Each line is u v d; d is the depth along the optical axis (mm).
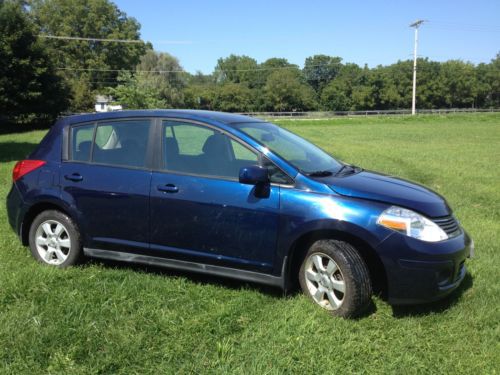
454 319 3986
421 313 4098
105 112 4984
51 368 3217
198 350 3477
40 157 5074
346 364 3338
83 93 59594
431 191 4453
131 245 4637
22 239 5211
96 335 3613
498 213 7996
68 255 4930
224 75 135250
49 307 4039
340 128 42812
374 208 3867
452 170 13000
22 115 41375
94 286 4457
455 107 108438
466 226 6926
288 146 4633
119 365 3285
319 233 4074
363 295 3865
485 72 109188
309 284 4184
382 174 4836
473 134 32312
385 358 3426
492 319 3986
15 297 4211
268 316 3969
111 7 81188
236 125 4566
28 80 40469
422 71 102188
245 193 4168
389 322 3926
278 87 96500
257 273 4219
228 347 3469
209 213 4270
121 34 81000
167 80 82125
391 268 3791
